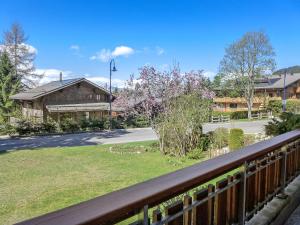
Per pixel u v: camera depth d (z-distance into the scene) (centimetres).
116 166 1062
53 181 869
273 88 4075
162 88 1385
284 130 786
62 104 2702
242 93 3581
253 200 253
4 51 3441
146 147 1446
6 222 577
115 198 115
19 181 871
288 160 338
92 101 2886
